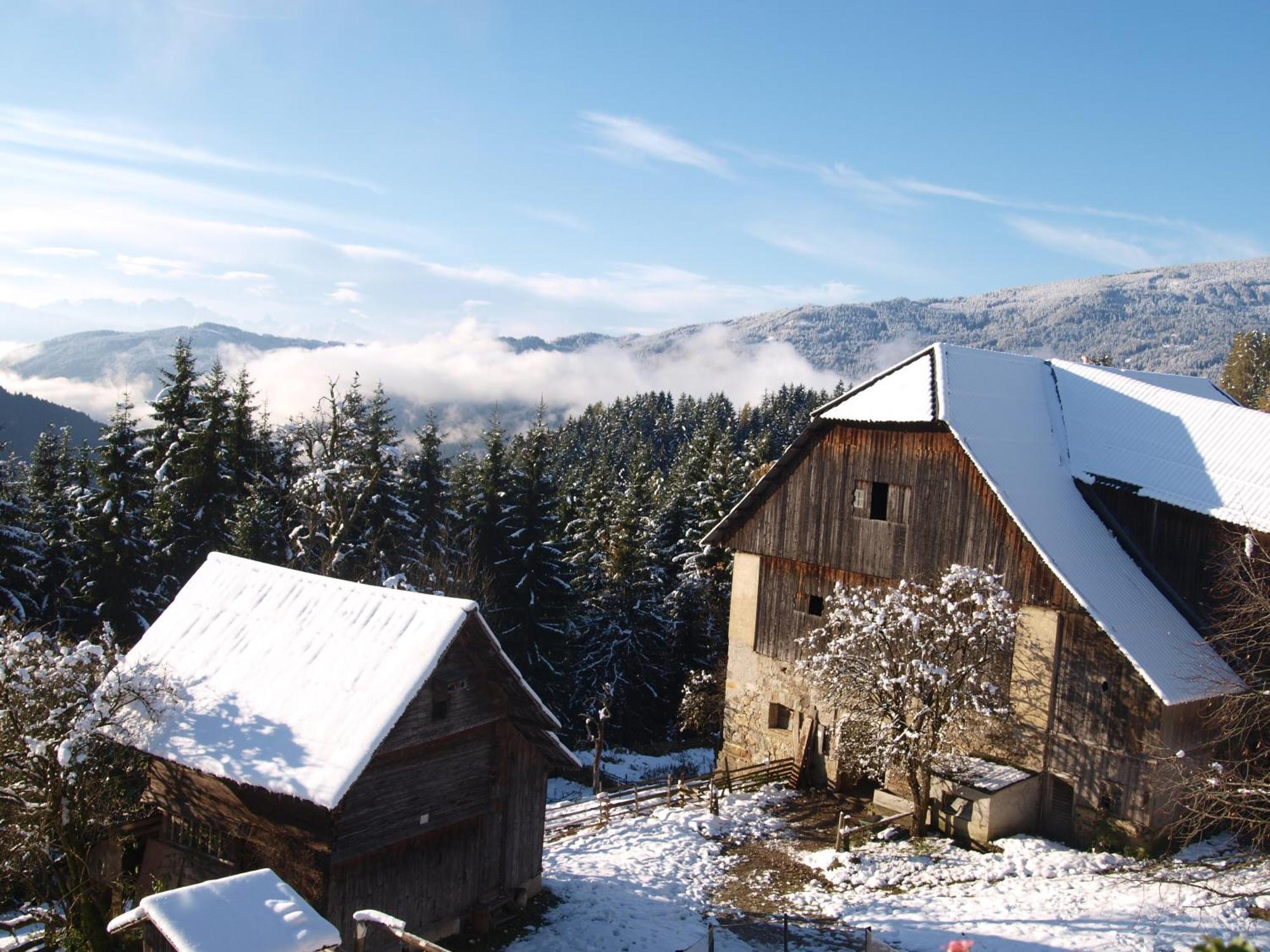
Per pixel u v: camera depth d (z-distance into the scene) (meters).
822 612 28.48
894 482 26.61
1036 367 30.16
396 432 42.94
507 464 46.12
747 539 30.39
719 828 25.03
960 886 20.62
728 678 30.94
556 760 19.56
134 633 36.09
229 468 41.34
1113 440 26.56
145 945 10.02
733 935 18.27
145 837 18.47
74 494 38.72
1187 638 22.55
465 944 17.70
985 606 23.09
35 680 16.77
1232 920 17.34
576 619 48.78
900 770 26.45
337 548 36.34
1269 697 20.70
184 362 42.12
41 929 18.59
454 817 17.89
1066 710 23.08
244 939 9.59
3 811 16.83
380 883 16.64
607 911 19.44
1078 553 23.42
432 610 17.38
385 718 15.76
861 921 18.97
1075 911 18.42
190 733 16.62
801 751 28.31
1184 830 21.92
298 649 17.72
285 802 16.16
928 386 26.33
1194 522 23.75
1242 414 25.34
